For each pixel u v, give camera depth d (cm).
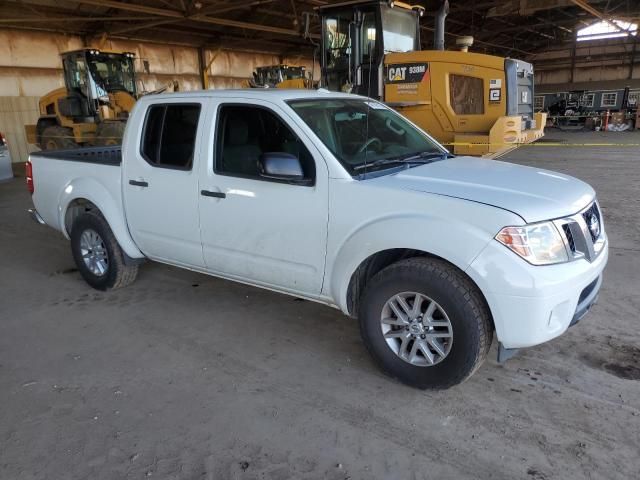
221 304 466
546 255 280
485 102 845
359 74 900
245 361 366
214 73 2616
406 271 305
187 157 407
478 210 285
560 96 3716
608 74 3744
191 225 405
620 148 1698
